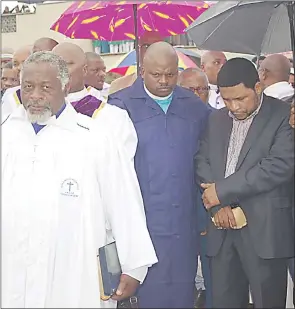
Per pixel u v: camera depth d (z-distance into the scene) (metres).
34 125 2.07
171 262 2.52
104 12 3.23
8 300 2.00
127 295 2.15
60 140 2.06
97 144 2.10
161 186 2.52
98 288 2.05
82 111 2.22
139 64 3.06
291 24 2.58
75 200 2.04
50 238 2.01
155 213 2.52
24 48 2.97
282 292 2.34
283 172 2.26
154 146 2.53
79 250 2.04
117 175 2.12
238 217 2.30
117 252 2.12
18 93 2.17
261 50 2.95
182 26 3.29
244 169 2.30
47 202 2.01
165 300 2.48
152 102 2.56
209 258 2.43
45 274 2.00
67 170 2.04
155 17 3.27
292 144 2.27
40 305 2.01
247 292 2.38
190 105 2.63
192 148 2.56
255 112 2.36
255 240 2.29
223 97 2.32
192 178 2.56
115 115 2.29
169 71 2.51
